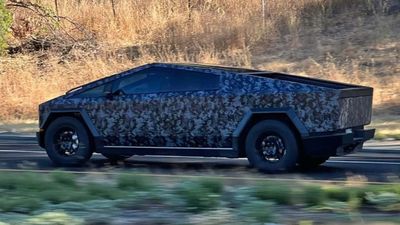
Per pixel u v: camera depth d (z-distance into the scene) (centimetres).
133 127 1280
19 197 866
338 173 1193
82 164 1323
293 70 2572
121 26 3284
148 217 780
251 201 834
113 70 2766
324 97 1149
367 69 2500
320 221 753
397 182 1056
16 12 3269
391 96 2227
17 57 3045
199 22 3102
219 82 1227
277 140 1184
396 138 1694
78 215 788
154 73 1280
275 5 3166
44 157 1464
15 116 2417
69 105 1325
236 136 1202
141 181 953
